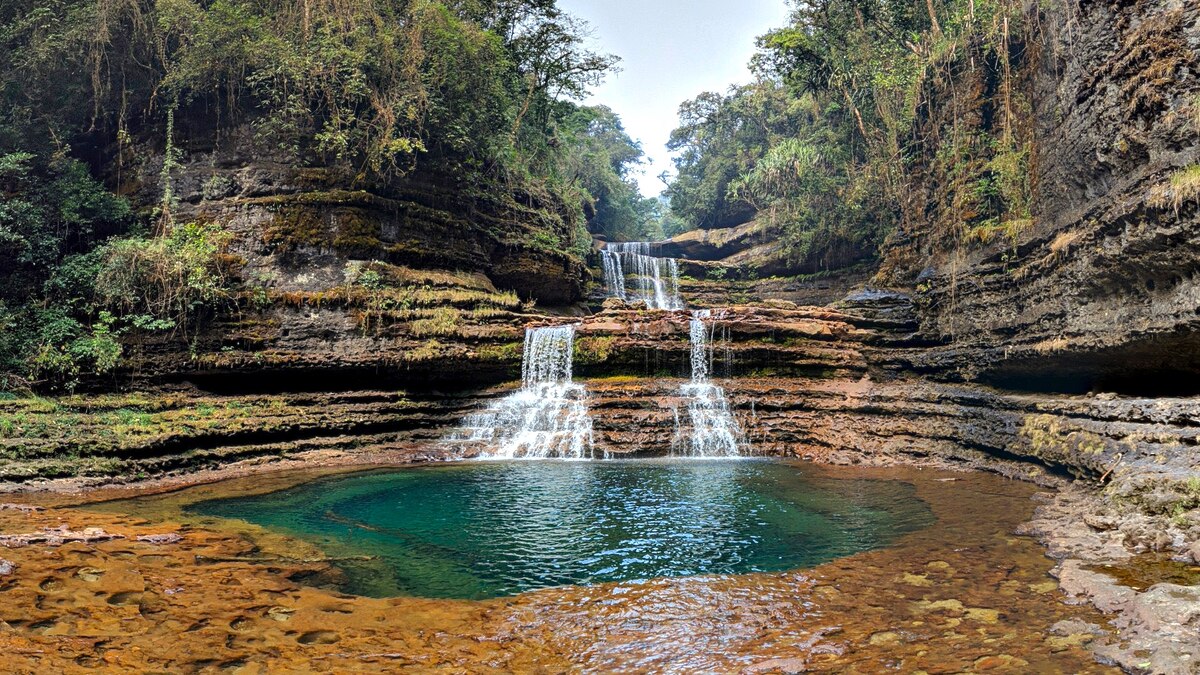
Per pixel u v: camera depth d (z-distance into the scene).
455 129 21.03
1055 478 11.52
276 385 17.36
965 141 19.14
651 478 13.59
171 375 16.31
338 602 6.43
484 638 5.62
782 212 32.09
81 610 5.80
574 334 19.28
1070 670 4.68
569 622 6.00
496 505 11.16
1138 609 5.51
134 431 13.45
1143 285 11.22
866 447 15.85
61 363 15.06
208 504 11.02
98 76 18.56
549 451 16.78
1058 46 14.49
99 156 19.83
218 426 14.66
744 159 40.69
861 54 25.05
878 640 5.41
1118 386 12.90
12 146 17.66
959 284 18.47
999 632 5.43
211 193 18.77
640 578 7.33
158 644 5.22
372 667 4.99
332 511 10.67
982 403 15.32
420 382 18.66
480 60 21.94
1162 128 10.77
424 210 20.66
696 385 18.45
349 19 19.61
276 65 18.75
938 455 14.88
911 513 10.12
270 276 18.03
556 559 8.11
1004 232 16.53
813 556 8.08
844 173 28.59
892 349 20.05
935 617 5.86
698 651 5.32
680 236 40.16
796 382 18.94
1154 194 10.17
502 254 24.23
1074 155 13.70
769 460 16.03
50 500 10.82
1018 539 8.29
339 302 18.06
